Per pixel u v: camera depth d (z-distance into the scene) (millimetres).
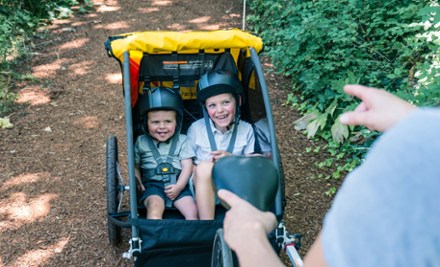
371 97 983
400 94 3529
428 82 3660
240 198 1062
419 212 560
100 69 5984
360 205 594
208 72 3389
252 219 987
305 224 3609
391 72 4613
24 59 6113
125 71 2973
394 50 4832
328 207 3777
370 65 4645
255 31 6734
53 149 4480
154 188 3148
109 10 7867
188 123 3631
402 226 566
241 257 923
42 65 6016
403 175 570
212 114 3201
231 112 3205
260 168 1142
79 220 3656
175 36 3205
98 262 3305
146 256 2521
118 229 3293
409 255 564
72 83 5645
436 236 555
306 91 5055
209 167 3031
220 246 1352
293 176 4113
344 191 628
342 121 982
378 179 586
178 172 3238
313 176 4109
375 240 580
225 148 3277
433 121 578
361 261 586
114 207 3078
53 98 5328
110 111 5129
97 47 6559
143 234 2500
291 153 4406
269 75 5707
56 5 7523
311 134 4555
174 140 3273
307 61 5125
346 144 4363
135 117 3342
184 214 3055
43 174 4137
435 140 565
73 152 4445
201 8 7930
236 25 7285
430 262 558
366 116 963
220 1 8180
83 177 4117
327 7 5051
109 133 4758
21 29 6664
